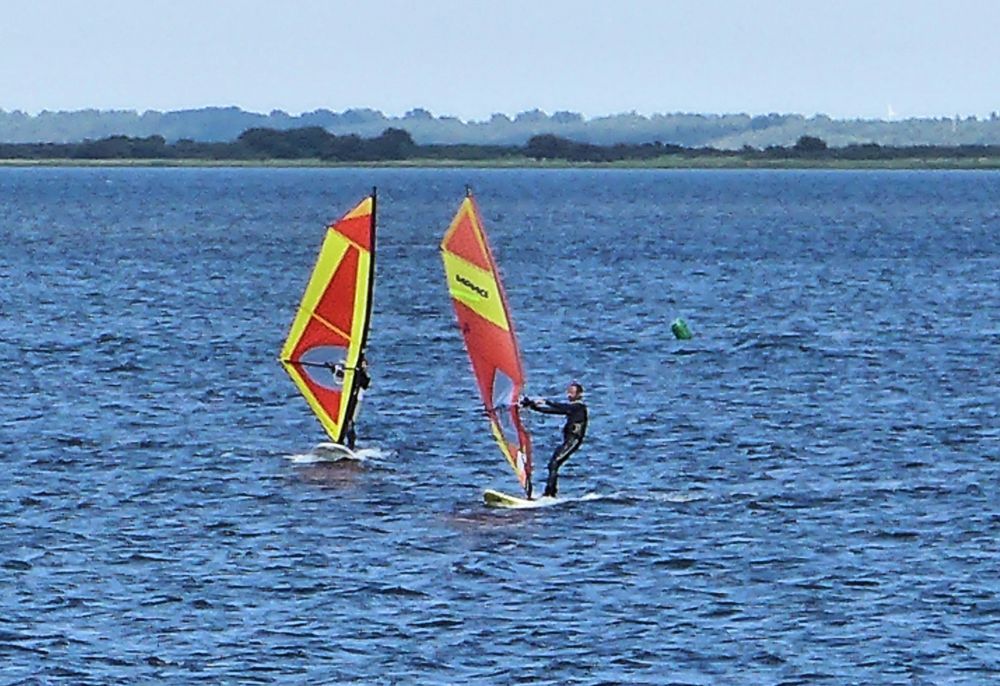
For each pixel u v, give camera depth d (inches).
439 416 7613.2
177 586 4943.4
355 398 6673.2
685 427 7332.7
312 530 5551.2
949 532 5561.0
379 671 4293.8
